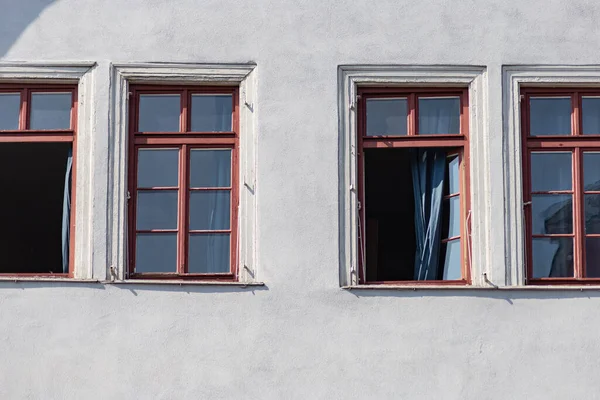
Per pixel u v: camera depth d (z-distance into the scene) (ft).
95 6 41.27
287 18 41.14
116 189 40.14
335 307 39.14
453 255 40.73
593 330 38.99
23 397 38.50
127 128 40.68
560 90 41.24
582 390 38.63
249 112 40.63
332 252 39.58
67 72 40.88
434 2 41.27
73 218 40.32
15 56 40.91
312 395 38.60
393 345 38.86
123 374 38.63
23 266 52.60
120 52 40.96
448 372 38.70
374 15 41.14
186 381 38.63
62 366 38.70
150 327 38.96
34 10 41.27
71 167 40.96
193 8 41.22
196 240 40.37
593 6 41.34
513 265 39.68
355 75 40.83
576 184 40.55
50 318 38.99
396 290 39.22
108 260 39.58
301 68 40.78
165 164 40.75
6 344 38.83
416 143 40.78
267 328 38.99
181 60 40.86
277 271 39.42
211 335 38.91
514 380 38.65
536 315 39.09
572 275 40.14
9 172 49.42
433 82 40.86
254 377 38.65
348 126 40.50
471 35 41.09
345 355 38.83
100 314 39.01
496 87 40.75
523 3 41.32
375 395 38.55
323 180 40.06
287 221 39.78
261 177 40.09
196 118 41.11
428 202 41.45
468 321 39.01
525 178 40.63
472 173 40.40
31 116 41.01
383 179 42.14
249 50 40.96
